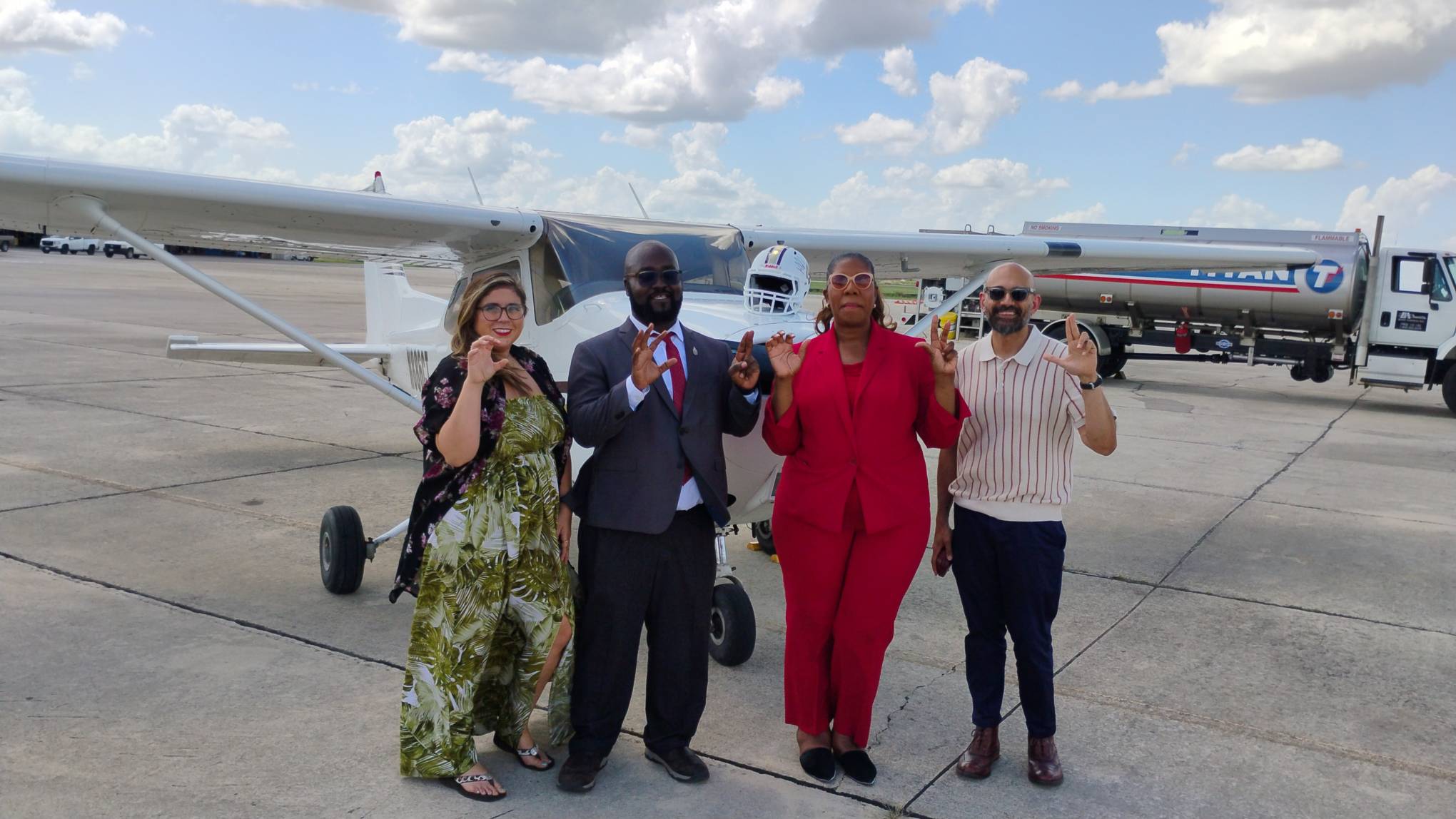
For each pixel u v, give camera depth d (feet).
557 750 10.70
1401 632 15.66
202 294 92.58
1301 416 42.04
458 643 9.51
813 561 10.05
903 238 21.39
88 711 11.07
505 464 9.50
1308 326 48.47
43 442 26.32
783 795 9.98
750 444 11.76
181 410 32.63
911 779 10.41
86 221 16.07
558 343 14.76
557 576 9.95
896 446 9.91
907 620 15.55
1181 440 34.40
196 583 15.76
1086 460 29.96
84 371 40.50
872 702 10.43
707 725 11.55
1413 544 21.18
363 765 10.10
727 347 10.38
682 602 9.98
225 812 9.08
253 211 15.65
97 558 16.80
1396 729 12.10
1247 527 22.27
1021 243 23.45
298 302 87.20
